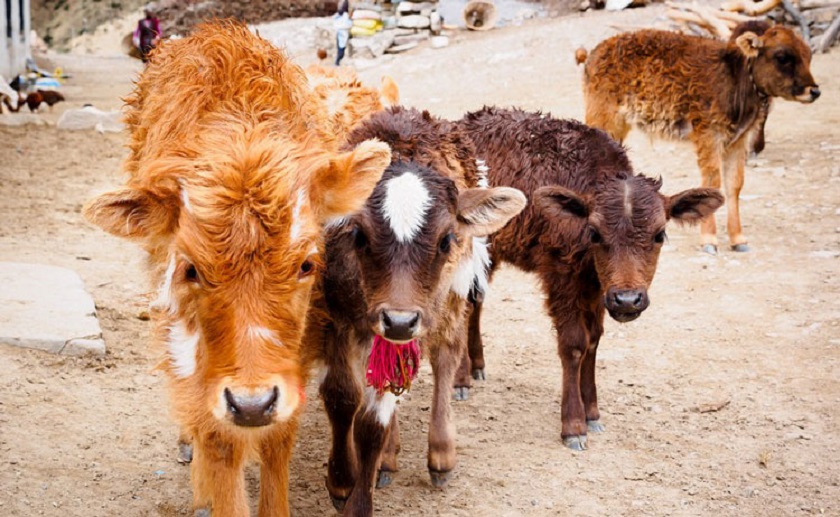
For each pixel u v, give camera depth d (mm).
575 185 6238
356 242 4453
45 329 6160
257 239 3406
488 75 19891
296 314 3590
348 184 3748
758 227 10141
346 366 4777
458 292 5070
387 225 4387
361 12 24766
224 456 3982
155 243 3711
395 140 5109
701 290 8508
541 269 6074
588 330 6031
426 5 24422
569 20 23969
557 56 20750
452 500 5125
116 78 24891
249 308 3418
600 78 10805
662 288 8602
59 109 17531
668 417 6223
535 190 6031
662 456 5695
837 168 11984
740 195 11273
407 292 4332
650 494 5230
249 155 3514
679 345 7375
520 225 6191
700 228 9969
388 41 23984
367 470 4680
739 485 5328
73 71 26375
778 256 9258
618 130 10953
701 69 9930
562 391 6059
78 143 13625
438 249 4520
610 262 5621
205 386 3715
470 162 5477
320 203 3762
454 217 4641
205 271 3418
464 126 6699
